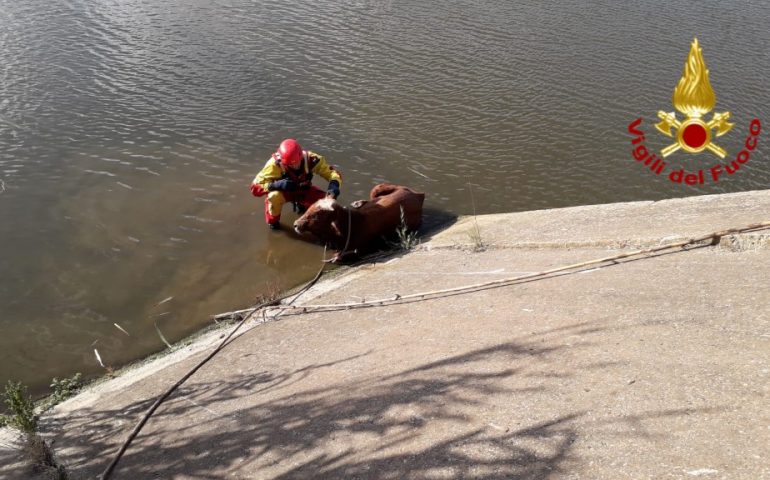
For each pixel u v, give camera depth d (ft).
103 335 19.44
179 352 17.74
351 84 36.35
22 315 20.38
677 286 14.03
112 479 11.69
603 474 8.70
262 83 36.58
